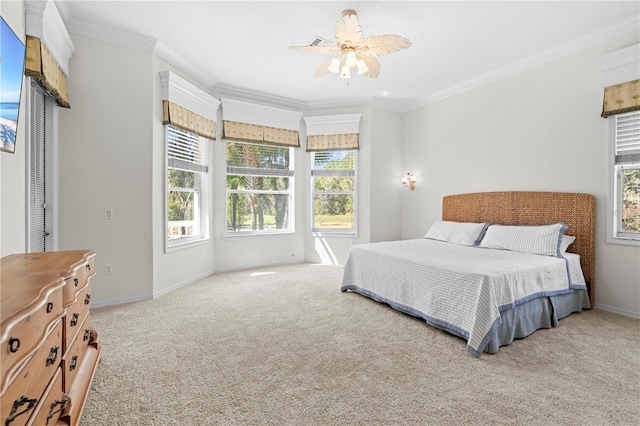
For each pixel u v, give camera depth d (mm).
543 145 3557
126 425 1454
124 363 2014
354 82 4422
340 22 2389
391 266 3113
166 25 3023
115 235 3180
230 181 4875
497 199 3938
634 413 1542
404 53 3539
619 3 2633
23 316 865
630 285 2936
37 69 2221
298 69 4020
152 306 3145
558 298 2824
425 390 1745
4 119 1779
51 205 2820
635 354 2170
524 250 3254
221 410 1563
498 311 2236
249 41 3324
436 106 4848
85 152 3018
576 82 3273
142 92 3295
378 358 2117
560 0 2598
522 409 1575
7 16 1933
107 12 2807
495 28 3029
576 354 2176
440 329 2613
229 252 4801
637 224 2961
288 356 2135
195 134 4094
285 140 5199
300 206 5445
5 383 783
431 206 4949
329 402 1635
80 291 1641
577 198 3221
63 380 1359
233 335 2469
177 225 3992
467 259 2895
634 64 2814
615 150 3025
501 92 3967
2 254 1872
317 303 3293
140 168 3295
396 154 5426
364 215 5188
